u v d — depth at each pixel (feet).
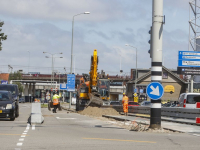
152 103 81.00
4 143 55.98
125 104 154.40
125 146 54.70
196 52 216.13
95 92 196.95
